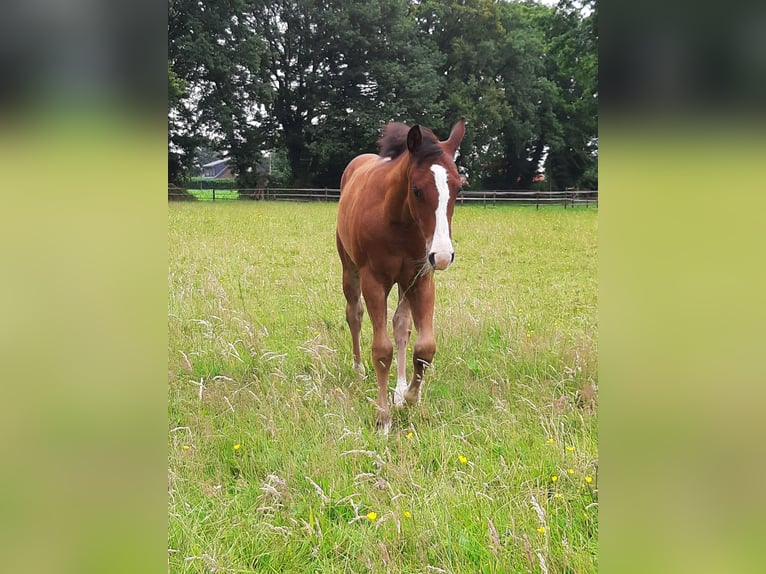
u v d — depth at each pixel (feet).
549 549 6.50
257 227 42.22
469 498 7.72
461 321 15.37
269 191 86.02
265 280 21.99
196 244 31.17
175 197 77.77
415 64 101.45
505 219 53.67
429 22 111.55
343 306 18.39
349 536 7.22
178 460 8.82
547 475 8.41
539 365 12.94
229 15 92.94
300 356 13.70
